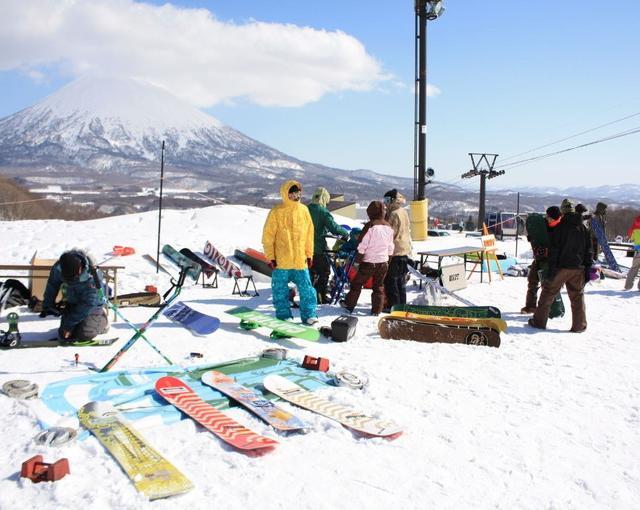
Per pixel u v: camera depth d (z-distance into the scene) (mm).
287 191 6781
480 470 3299
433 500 2936
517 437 3789
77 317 5555
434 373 5113
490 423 4008
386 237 7625
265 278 10758
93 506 2637
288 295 6965
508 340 6570
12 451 3152
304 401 4156
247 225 16156
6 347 5340
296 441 3516
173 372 4695
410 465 3303
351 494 2936
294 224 6762
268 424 3689
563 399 4582
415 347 6047
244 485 2939
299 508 2766
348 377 4719
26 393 3961
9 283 7176
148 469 2963
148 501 2707
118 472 2963
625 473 3365
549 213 7695
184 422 3648
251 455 3271
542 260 7957
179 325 6574
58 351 5309
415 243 21203
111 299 7352
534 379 5078
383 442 3576
